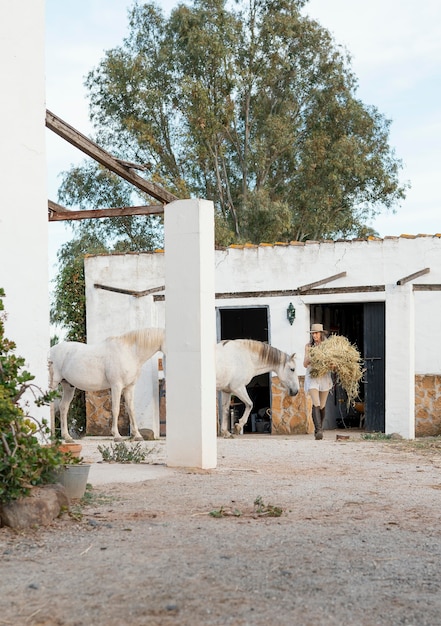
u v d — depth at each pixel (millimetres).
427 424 16766
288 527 6332
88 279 18359
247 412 15914
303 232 36438
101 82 34875
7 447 6207
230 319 21688
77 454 8141
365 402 17422
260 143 34781
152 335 15156
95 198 34469
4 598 4539
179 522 6500
